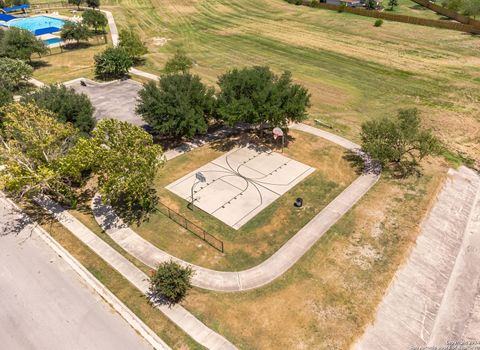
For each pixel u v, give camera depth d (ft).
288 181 103.96
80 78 178.70
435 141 104.42
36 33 245.04
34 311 69.26
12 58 184.65
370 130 107.34
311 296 70.69
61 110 109.70
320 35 241.55
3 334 65.31
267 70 123.24
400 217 90.53
